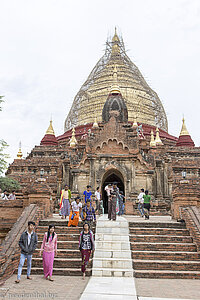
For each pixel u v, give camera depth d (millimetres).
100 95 56906
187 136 52875
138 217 23359
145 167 30969
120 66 62688
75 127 55938
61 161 34000
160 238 14398
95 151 31516
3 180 24719
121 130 32031
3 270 10922
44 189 18375
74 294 8914
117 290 9445
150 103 58750
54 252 11523
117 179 38344
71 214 15672
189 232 14930
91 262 12625
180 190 18328
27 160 44250
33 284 10250
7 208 18797
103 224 16062
